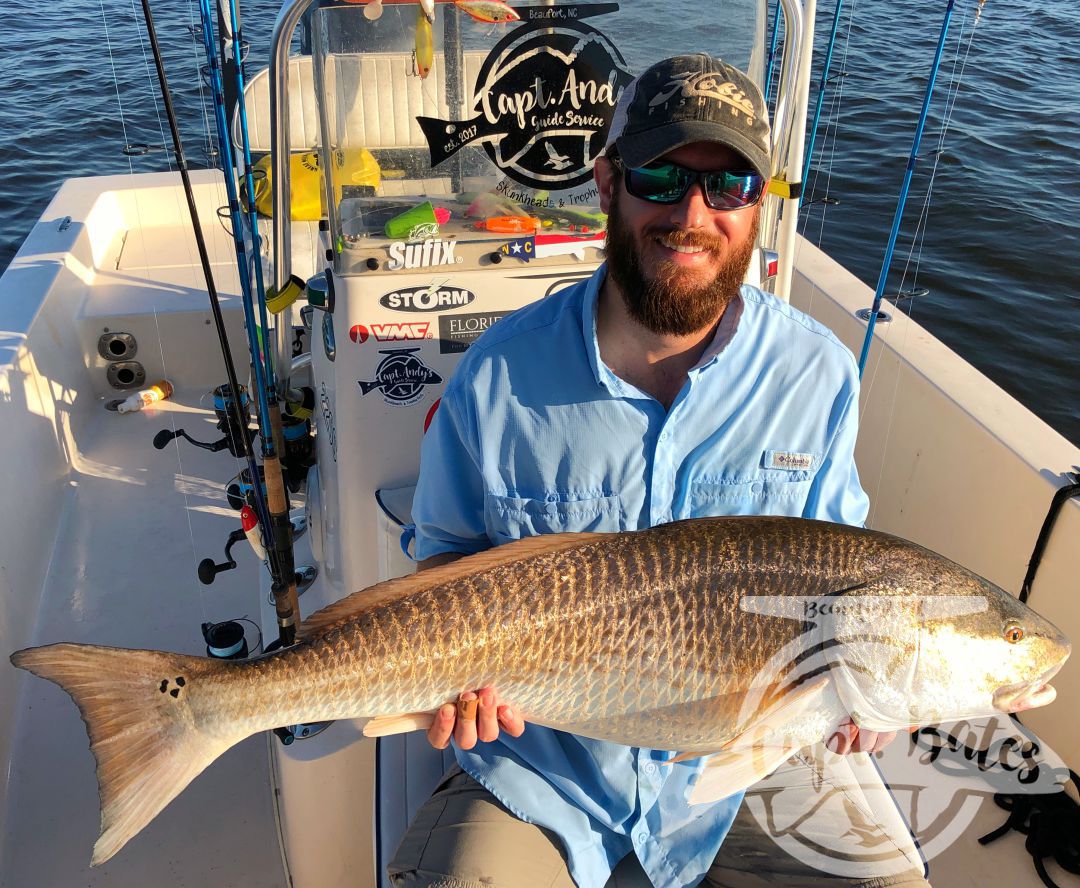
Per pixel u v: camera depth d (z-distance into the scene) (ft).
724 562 5.49
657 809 6.36
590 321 6.20
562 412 6.24
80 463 13.87
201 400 15.48
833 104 28.58
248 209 7.85
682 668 5.49
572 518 6.36
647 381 6.41
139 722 5.44
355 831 7.77
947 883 7.96
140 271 16.26
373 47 7.05
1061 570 8.45
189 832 8.96
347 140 7.25
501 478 6.35
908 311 20.10
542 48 7.32
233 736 5.53
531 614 5.45
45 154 27.45
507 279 7.71
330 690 5.47
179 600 11.54
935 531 10.22
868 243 22.18
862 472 11.66
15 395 11.70
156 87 31.71
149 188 17.57
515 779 6.21
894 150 26.08
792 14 7.77
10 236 24.25
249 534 9.05
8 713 9.72
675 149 5.53
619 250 5.92
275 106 7.45
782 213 8.99
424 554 6.72
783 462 6.37
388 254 7.48
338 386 7.77
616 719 5.61
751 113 5.61
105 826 5.32
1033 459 8.94
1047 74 31.55
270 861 8.70
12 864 8.59
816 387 6.27
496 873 5.83
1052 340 19.43
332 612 5.60
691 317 5.94
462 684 5.49
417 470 8.13
